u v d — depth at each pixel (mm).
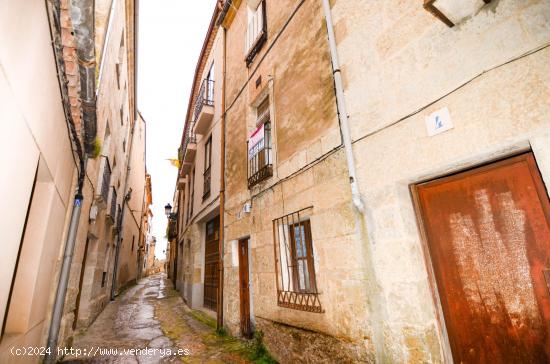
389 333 2426
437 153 2229
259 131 5156
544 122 1709
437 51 2344
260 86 5387
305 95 4012
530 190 1862
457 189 2258
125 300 10969
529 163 1883
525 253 1853
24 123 1837
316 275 3373
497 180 2029
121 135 9719
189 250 10539
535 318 1774
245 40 6418
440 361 2145
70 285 4488
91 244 6676
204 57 10391
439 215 2355
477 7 2055
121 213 11523
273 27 5195
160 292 14062
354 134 3029
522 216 1885
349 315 2840
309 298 3451
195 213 9570
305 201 3684
